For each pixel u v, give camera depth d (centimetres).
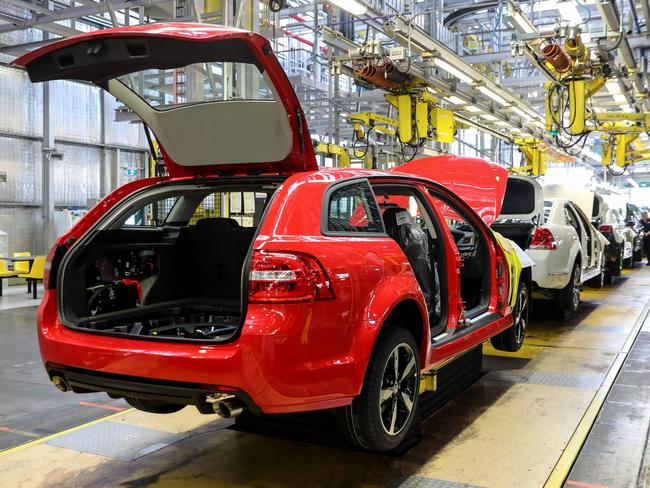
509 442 333
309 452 325
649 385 447
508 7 860
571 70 1023
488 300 448
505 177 496
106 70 290
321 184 278
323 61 1725
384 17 886
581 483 286
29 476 300
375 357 282
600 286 1030
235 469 305
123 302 333
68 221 1373
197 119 306
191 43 254
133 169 1616
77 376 270
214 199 575
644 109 1495
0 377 516
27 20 1260
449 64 995
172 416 388
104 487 287
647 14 957
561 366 499
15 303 1010
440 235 372
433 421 367
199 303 365
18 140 1361
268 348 234
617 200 1454
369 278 276
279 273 239
